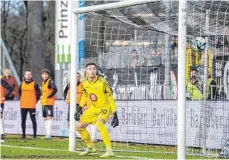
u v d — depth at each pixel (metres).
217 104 34.31
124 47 49.09
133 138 40.31
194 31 34.78
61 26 58.31
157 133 38.97
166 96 43.03
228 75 35.28
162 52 47.84
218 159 30.52
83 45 45.31
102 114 30.20
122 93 44.53
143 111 39.84
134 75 46.62
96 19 39.78
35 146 37.38
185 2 27.39
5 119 52.97
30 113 46.47
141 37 49.47
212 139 34.12
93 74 30.02
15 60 109.00
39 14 85.75
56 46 58.88
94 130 39.31
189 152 33.69
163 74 45.84
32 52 85.56
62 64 58.50
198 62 35.84
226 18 33.31
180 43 27.30
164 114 38.56
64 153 31.58
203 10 32.66
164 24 35.66
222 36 35.91
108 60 47.06
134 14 33.88
